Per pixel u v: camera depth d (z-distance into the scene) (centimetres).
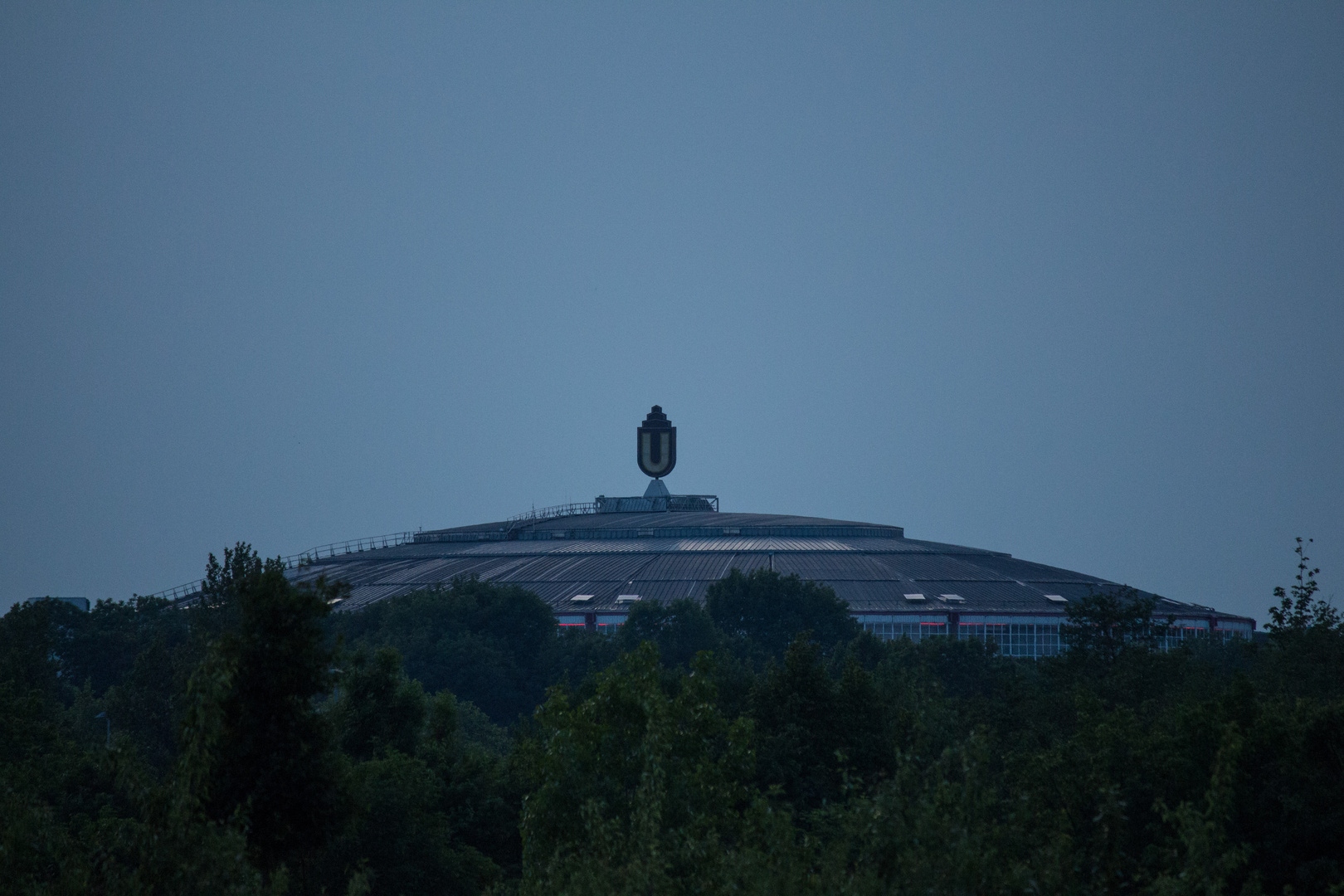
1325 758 16700
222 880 11988
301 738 14675
